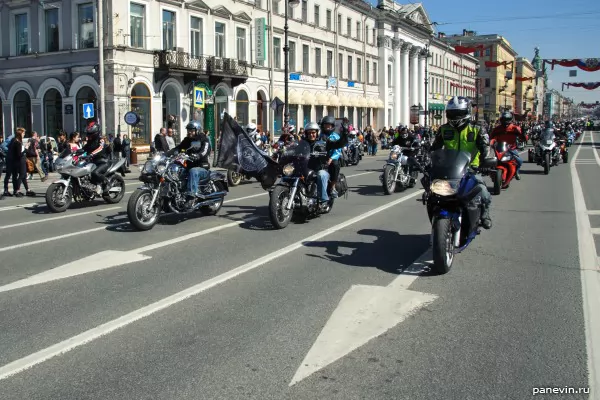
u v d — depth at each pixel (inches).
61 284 254.7
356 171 929.5
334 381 157.6
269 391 151.6
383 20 2495.1
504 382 157.0
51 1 1245.1
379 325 200.5
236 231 384.8
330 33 2037.4
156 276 267.6
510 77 2982.3
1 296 237.1
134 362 170.2
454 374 161.8
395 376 160.7
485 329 196.9
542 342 185.0
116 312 215.6
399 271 275.3
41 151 911.7
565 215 449.1
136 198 382.0
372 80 2463.1
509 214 454.6
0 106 1363.2
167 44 1293.1
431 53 3191.4
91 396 149.4
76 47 1220.5
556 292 241.0
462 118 289.6
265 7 1628.9
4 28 1331.2
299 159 394.3
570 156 1355.8
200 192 428.1
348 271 275.7
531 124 2513.5
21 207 530.3
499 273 271.7
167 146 930.1
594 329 196.9
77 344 184.4
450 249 272.8
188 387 154.0
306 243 342.6
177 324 202.2
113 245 341.4
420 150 642.8
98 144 516.4
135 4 1208.2
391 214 457.1
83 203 550.6
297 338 188.5
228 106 1485.0
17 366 168.1
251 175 451.8
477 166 293.7
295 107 1840.6
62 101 1249.4
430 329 196.9
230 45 1480.1
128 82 1186.0
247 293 239.1
